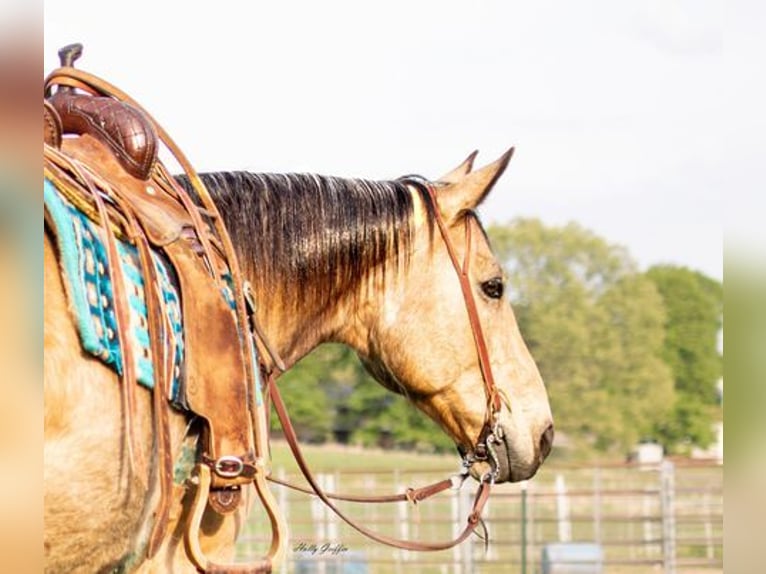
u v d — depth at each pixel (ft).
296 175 15.92
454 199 16.61
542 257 195.11
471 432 16.71
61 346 10.23
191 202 13.32
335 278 15.88
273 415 63.93
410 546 16.26
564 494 59.06
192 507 12.26
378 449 152.25
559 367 184.96
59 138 11.98
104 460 10.69
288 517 68.49
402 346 16.43
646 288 193.57
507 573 61.00
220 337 12.41
